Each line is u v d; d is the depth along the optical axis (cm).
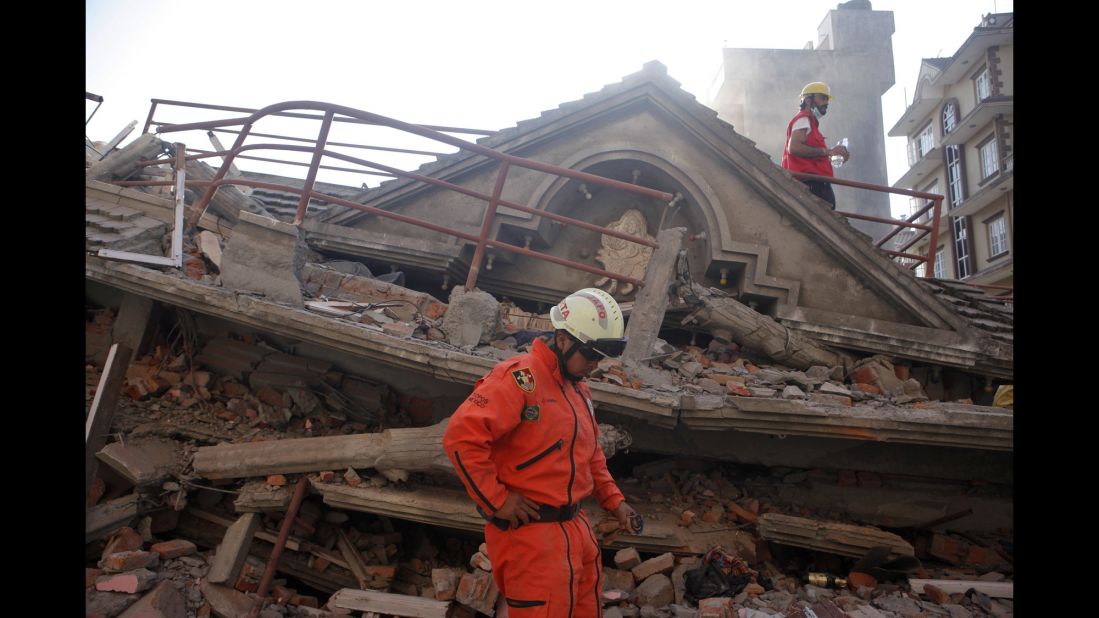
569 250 736
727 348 593
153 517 429
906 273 606
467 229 697
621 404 427
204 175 723
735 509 475
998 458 478
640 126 699
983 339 559
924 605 389
